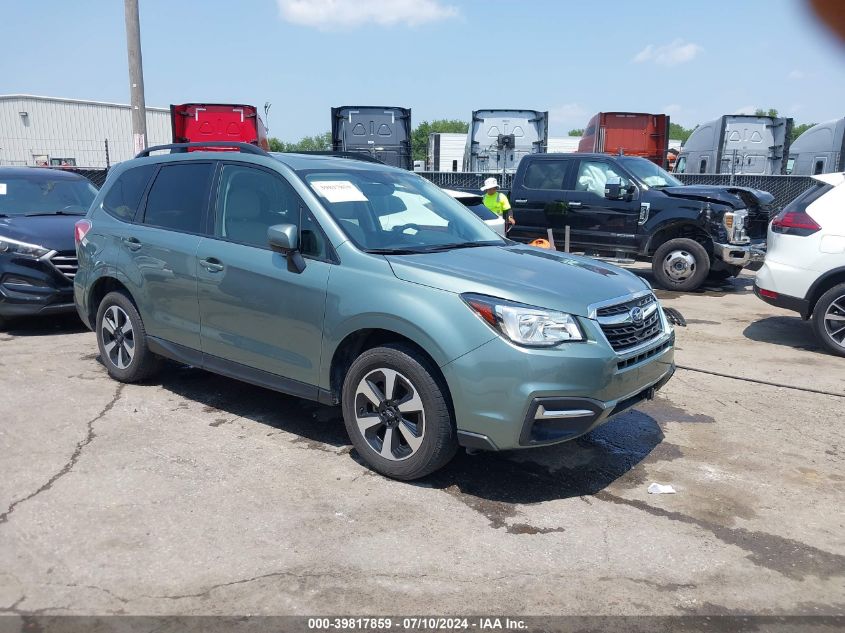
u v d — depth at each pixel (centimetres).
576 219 1227
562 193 1238
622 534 371
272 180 486
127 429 496
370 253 435
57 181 939
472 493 413
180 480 419
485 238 526
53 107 3528
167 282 529
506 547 355
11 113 3469
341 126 1927
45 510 380
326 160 524
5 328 811
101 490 404
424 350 404
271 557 340
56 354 692
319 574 327
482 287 393
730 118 1991
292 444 477
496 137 2050
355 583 321
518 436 380
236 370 494
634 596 317
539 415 378
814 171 1973
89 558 336
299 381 457
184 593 311
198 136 1731
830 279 744
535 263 452
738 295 1134
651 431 522
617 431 520
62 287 770
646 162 1244
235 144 538
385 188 512
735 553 355
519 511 393
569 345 381
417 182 554
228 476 426
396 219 488
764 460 472
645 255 1179
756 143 1997
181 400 559
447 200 556
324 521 375
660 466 459
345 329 425
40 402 548
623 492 420
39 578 319
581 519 386
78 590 311
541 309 384
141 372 579
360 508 390
